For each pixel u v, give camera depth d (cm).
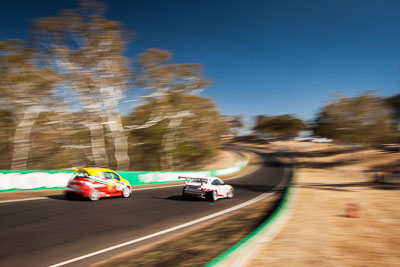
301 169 4322
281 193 1886
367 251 576
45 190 1466
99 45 2828
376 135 5197
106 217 918
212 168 4962
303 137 12794
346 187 2023
